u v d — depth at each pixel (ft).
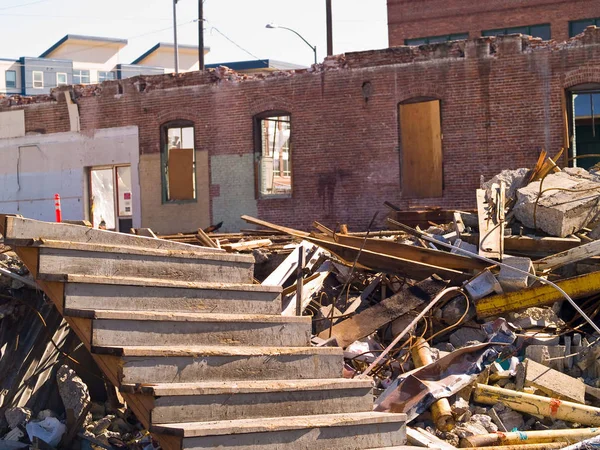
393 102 77.46
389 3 113.80
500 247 32.99
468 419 24.93
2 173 100.48
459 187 75.00
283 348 21.68
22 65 264.31
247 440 18.88
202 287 22.00
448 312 30.58
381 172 78.23
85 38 283.18
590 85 70.95
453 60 74.90
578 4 103.30
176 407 18.98
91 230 22.11
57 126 96.53
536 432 23.99
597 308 30.27
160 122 89.56
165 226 89.76
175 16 138.62
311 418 20.36
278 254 37.09
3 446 27.66
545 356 27.94
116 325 19.83
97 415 30.17
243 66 166.91
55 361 30.58
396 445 21.22
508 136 73.10
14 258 31.42
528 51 72.23
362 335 29.96
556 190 37.24
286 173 120.16
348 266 33.91
